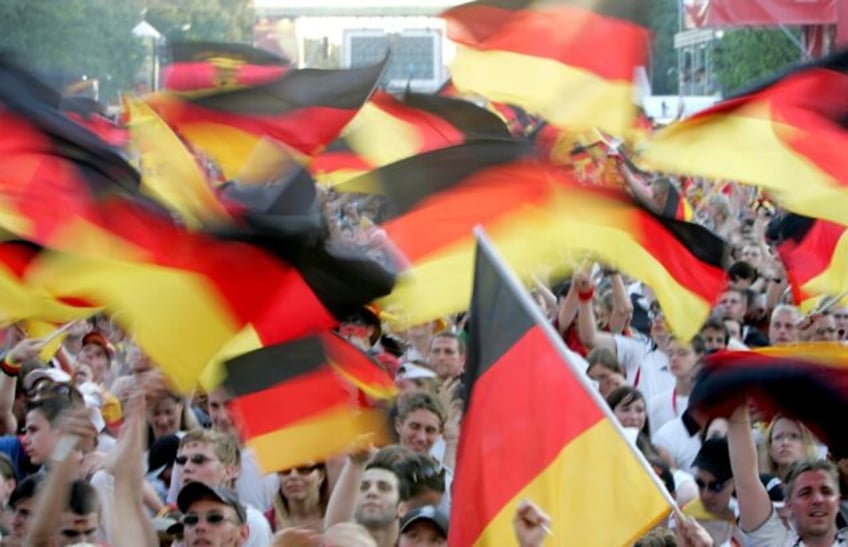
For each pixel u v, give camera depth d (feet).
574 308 118.11
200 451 79.61
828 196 95.76
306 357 78.79
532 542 61.46
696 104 329.93
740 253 167.63
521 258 95.76
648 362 116.98
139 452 76.28
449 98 110.63
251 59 101.55
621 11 102.58
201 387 98.68
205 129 98.78
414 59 355.77
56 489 71.92
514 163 95.55
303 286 78.38
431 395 89.71
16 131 78.89
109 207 78.59
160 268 78.13
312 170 108.27
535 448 63.57
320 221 78.07
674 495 85.66
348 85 99.25
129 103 101.04
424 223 94.17
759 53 351.05
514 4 104.01
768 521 78.07
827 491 76.59
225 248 77.92
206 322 77.92
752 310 140.87
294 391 78.64
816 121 96.02
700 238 98.94
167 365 77.77
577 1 103.04
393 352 125.49
